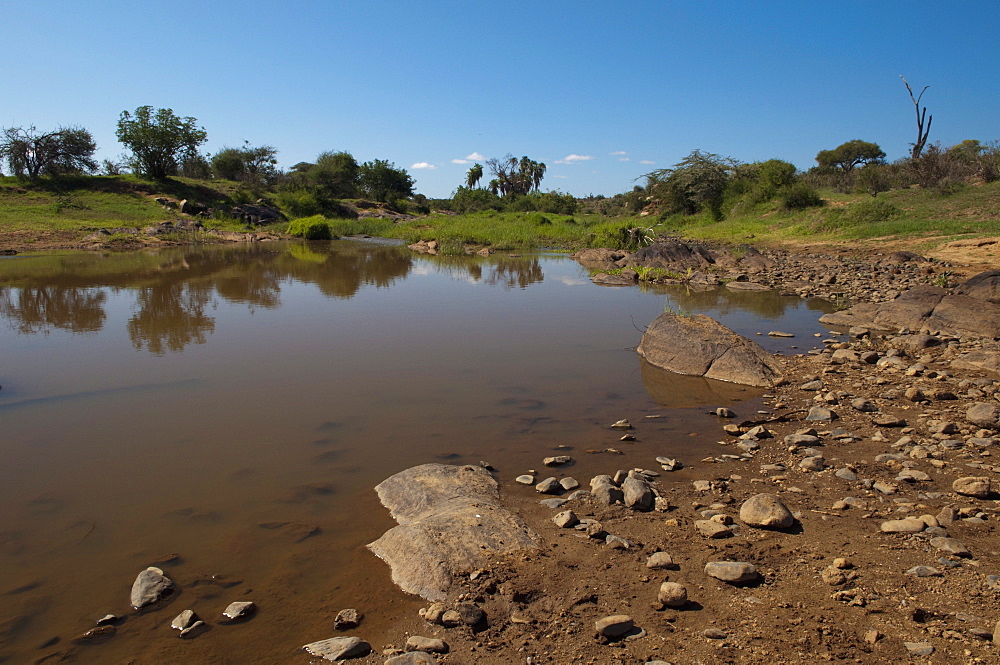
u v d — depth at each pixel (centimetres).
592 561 366
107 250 2697
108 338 1002
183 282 1670
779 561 361
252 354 903
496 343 978
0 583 364
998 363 755
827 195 3728
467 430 609
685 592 320
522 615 318
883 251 2083
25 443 576
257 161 6378
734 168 4406
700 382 768
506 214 5619
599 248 2498
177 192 4466
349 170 6681
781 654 277
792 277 1759
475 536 383
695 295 1497
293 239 3688
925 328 991
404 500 448
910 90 4228
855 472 493
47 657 298
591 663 281
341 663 290
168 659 296
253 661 294
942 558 345
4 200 3619
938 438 550
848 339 986
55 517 442
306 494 474
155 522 434
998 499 428
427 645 295
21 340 984
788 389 730
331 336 1024
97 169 4531
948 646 271
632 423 628
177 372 809
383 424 625
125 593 353
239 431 605
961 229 2159
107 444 574
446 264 2272
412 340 998
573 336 1031
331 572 368
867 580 330
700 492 467
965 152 3397
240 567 376
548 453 553
